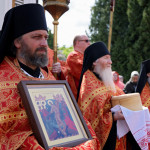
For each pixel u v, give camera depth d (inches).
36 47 70.7
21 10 71.2
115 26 847.7
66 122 71.5
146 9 767.7
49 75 84.0
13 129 65.5
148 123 110.7
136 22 796.0
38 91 69.1
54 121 68.5
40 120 65.2
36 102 66.9
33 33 70.5
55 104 71.5
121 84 270.2
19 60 73.7
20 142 61.4
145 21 764.6
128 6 805.2
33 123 62.6
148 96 148.9
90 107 109.2
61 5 101.3
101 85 114.8
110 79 117.0
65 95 76.4
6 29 69.9
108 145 105.3
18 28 71.0
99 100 108.5
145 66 153.3
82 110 109.4
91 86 112.7
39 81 70.2
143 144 105.0
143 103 147.3
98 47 119.1
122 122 110.6
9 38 72.5
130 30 802.2
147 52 764.6
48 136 64.8
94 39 904.3
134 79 240.7
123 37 833.5
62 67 155.3
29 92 66.6
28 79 72.0
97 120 107.6
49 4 101.0
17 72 71.2
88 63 119.5
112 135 106.2
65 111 73.2
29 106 63.2
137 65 767.1
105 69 117.1
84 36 160.6
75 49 160.9
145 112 111.0
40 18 72.7
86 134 74.5
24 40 70.7
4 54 70.8
